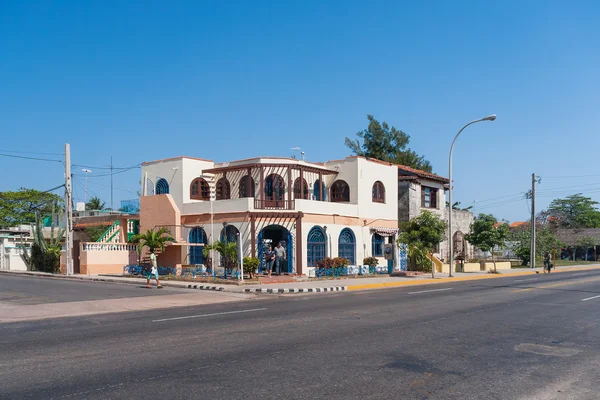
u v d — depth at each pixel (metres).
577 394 6.72
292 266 28.73
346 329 11.34
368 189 33.91
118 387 6.73
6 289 21.91
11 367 7.82
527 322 12.61
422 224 30.47
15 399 6.22
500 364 8.25
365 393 6.57
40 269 36.56
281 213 28.66
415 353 8.92
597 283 26.19
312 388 6.73
